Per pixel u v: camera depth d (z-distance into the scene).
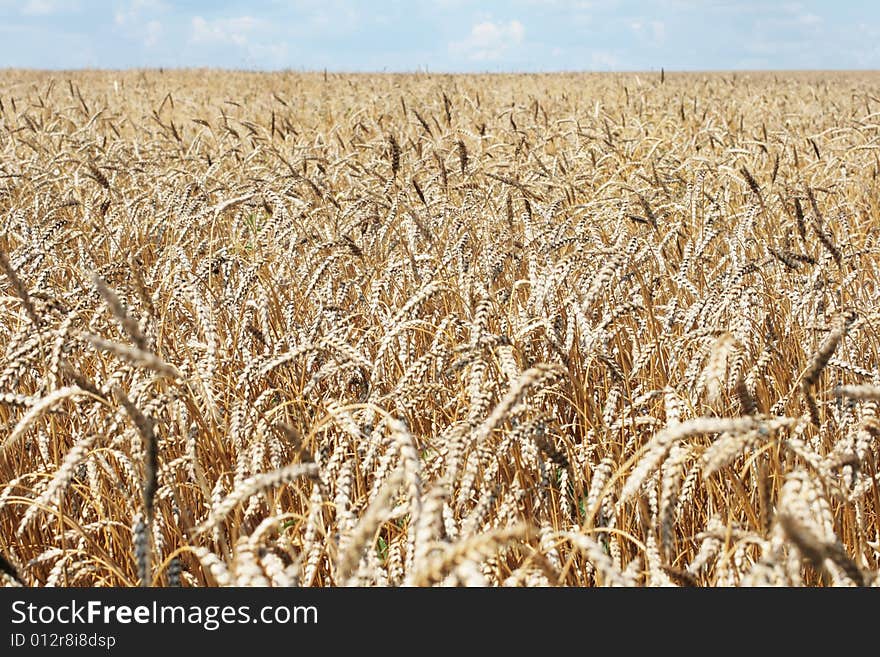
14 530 3.79
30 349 3.39
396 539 3.08
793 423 2.45
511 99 23.44
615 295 5.32
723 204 7.56
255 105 23.86
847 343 4.51
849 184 9.80
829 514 2.14
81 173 10.48
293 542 3.24
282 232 6.79
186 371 4.14
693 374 3.91
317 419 4.00
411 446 2.20
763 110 19.09
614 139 12.51
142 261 6.79
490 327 4.85
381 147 12.38
